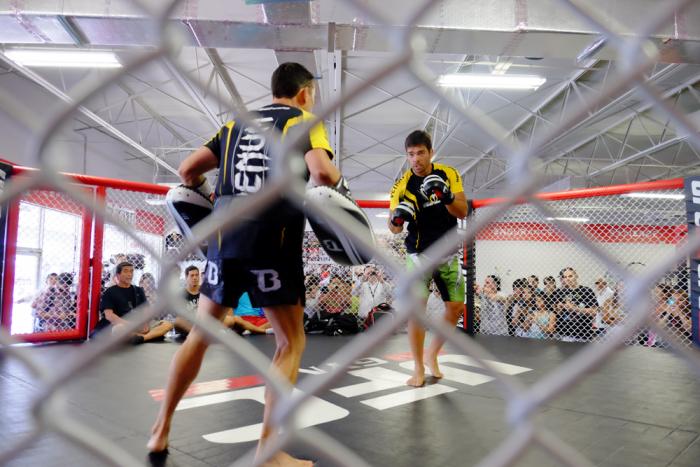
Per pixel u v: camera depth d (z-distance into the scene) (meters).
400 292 0.45
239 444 1.58
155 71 7.12
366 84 0.40
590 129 9.42
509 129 9.80
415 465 1.43
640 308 0.44
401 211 2.51
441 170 2.60
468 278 4.75
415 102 8.42
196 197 1.55
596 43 4.66
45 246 4.22
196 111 9.15
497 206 0.44
